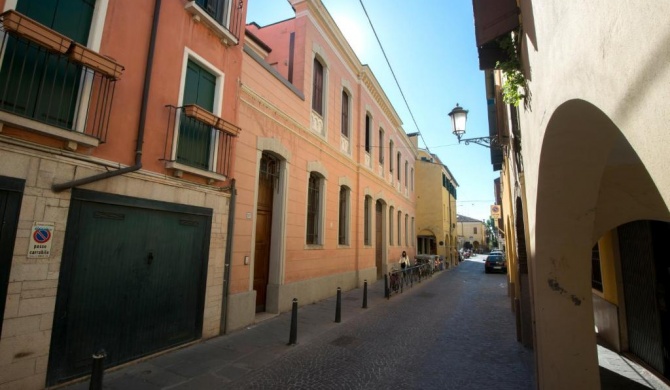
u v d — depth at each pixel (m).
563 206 3.34
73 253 4.78
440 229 31.94
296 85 11.62
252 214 8.59
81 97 4.89
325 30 13.18
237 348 6.62
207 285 7.04
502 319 9.86
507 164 9.36
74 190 4.80
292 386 5.16
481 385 5.29
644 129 1.21
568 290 3.49
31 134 4.37
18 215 4.23
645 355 6.14
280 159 10.26
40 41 4.19
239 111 8.30
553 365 3.54
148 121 5.91
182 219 6.55
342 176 14.16
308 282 11.23
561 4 2.07
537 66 2.90
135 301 5.62
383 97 19.28
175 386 4.96
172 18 6.46
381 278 18.84
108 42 5.31
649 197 4.80
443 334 8.16
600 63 1.55
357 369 5.85
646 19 1.15
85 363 4.90
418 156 30.38
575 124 2.47
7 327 4.11
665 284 5.43
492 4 3.90
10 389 4.11
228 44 7.77
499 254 26.25
